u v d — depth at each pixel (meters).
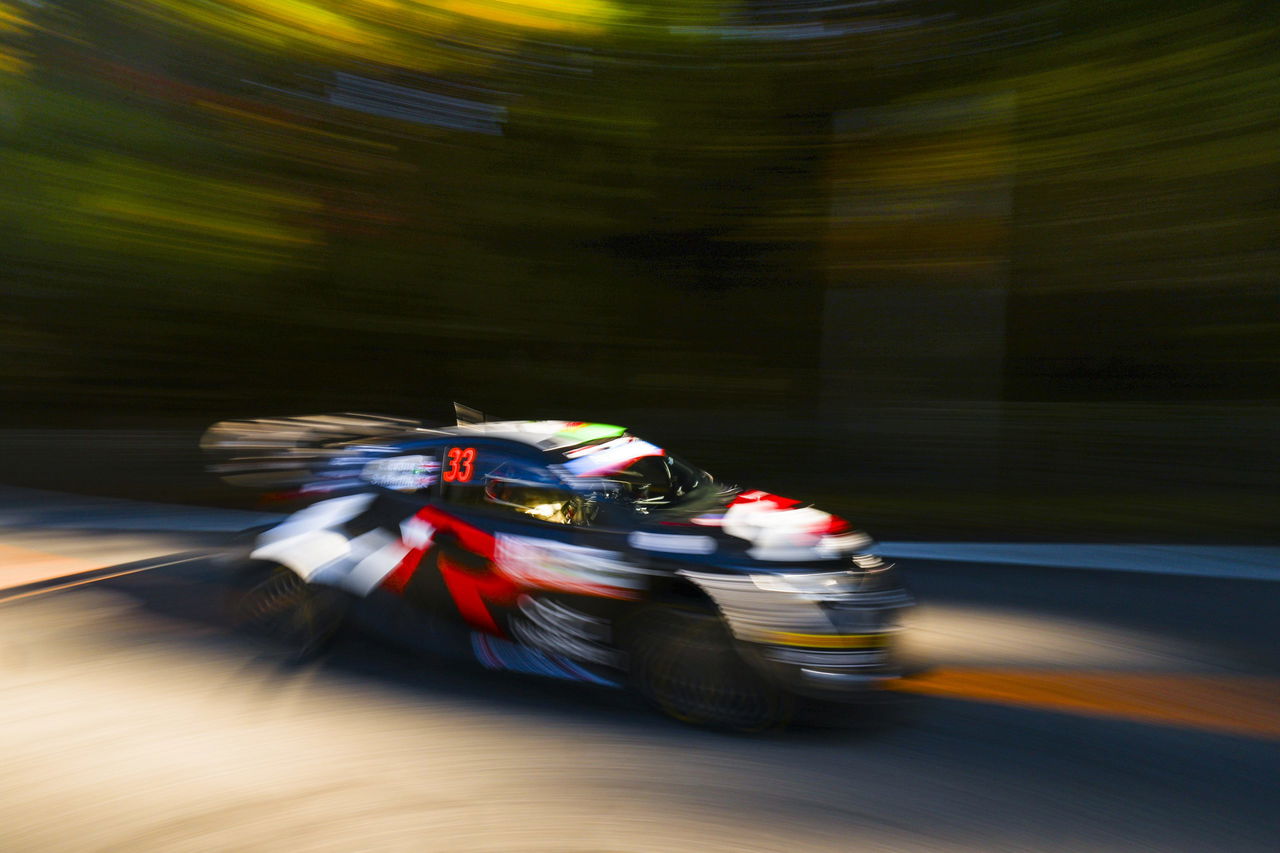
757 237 13.28
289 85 11.51
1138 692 4.54
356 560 4.71
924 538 9.16
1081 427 12.02
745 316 14.84
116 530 8.71
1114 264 11.02
